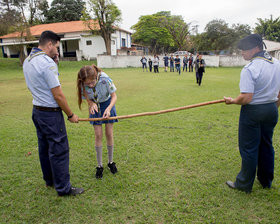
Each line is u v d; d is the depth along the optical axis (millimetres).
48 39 2346
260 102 2277
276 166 3137
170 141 4082
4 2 26750
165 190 2686
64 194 2602
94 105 2826
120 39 35938
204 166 3195
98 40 30953
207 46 36406
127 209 2393
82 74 2609
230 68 23516
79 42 31641
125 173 3078
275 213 2289
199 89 9578
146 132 4551
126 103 7176
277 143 3891
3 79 15234
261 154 2562
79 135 4473
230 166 3184
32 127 5039
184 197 2559
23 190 2744
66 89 10492
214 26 34938
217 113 5816
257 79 2225
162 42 44406
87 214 2336
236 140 4070
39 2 31609
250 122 2348
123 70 21734
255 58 2295
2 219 2275
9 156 3619
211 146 3820
